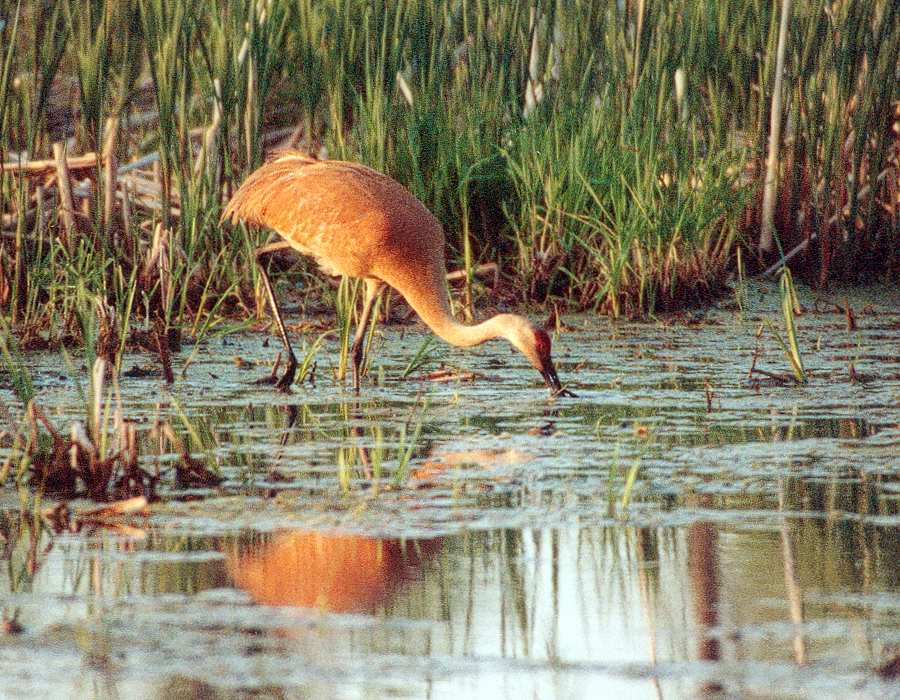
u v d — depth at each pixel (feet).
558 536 24.68
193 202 50.34
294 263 55.36
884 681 18.35
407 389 39.99
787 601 21.22
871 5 56.39
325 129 64.49
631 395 38.42
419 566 23.13
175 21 50.19
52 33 50.26
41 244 49.24
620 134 55.47
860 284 58.44
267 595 21.81
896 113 59.36
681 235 54.29
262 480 28.89
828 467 29.63
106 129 56.95
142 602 21.53
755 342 47.73
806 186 58.08
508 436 33.14
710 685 18.38
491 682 18.58
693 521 25.53
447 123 54.85
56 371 41.86
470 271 50.75
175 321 48.16
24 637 20.12
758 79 58.70
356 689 18.35
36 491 28.35
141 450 31.89
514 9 55.62
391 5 54.54
